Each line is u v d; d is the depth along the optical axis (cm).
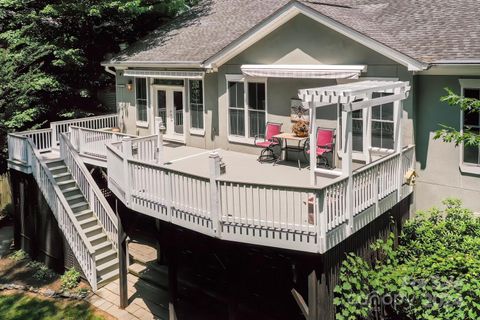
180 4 2616
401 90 1173
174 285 1264
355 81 1335
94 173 2011
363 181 1052
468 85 1165
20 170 1844
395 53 1196
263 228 970
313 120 1167
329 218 934
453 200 1198
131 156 1230
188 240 1209
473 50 1155
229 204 1089
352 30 1262
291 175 1383
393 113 1272
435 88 1224
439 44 1241
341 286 1010
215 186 1004
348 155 981
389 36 1330
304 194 1139
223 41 1841
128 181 1229
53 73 2384
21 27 2402
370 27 1367
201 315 1341
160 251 1570
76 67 2372
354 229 1025
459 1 1474
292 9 1383
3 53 2077
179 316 1338
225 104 1720
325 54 1385
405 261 1134
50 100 2400
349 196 988
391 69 1257
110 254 1631
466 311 955
